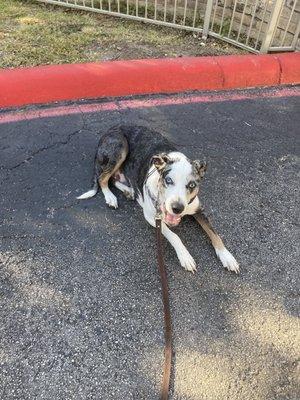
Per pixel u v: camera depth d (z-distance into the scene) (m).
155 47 2.00
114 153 1.29
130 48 1.97
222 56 1.89
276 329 1.06
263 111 1.76
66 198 1.35
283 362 1.00
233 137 1.62
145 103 1.74
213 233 1.20
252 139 1.62
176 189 1.08
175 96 1.79
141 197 1.24
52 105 1.68
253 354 1.01
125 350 1.00
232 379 0.97
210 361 0.99
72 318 1.05
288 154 1.57
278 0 1.80
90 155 1.50
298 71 1.91
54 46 1.92
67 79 1.70
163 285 1.08
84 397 0.92
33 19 2.10
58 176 1.41
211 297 1.12
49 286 1.11
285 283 1.16
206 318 1.07
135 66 1.77
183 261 1.17
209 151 1.55
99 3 2.24
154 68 1.78
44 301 1.08
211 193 1.39
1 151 1.48
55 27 2.06
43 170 1.43
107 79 1.73
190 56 1.96
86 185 1.39
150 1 2.21
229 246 1.24
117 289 1.12
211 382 0.96
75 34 2.02
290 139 1.63
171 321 1.06
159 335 1.03
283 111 1.77
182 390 0.94
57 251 1.20
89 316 1.06
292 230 1.30
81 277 1.14
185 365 0.98
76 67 1.73
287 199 1.40
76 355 0.99
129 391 0.93
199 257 1.21
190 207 1.16
